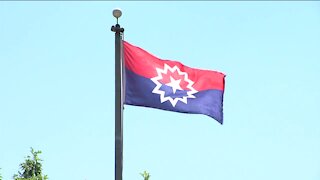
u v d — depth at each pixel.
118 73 27.09
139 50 28.50
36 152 78.19
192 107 28.88
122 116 26.50
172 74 29.02
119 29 27.64
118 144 25.81
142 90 28.00
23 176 76.81
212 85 29.81
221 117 30.11
